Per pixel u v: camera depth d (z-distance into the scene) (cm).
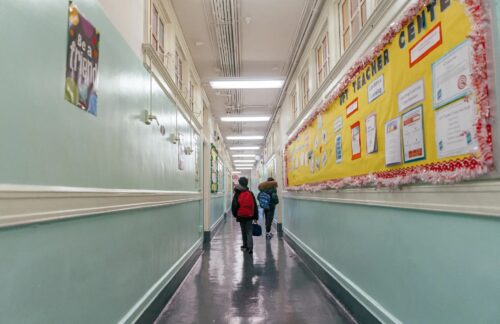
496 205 123
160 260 308
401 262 201
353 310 283
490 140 124
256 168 2091
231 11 418
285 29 471
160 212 310
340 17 360
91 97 172
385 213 223
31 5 123
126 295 219
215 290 370
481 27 126
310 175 454
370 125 240
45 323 129
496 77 122
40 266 126
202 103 700
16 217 110
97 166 179
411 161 181
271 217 795
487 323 129
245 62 589
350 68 278
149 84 287
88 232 166
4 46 108
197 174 600
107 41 195
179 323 277
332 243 358
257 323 276
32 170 122
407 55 187
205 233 737
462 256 144
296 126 619
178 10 422
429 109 164
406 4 192
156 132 306
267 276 430
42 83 129
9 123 109
